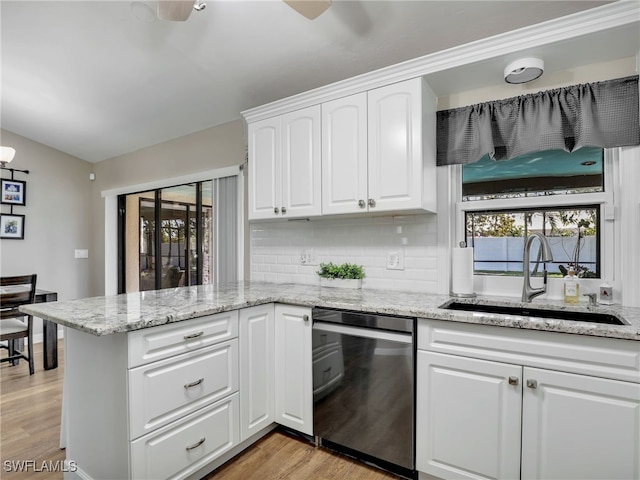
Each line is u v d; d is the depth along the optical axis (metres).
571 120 1.81
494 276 2.08
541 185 1.97
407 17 1.83
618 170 1.78
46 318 1.52
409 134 1.94
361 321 1.77
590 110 1.74
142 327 1.40
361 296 2.06
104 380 1.48
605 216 1.80
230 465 1.82
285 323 2.05
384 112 2.01
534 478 1.41
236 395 1.83
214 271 3.24
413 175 1.92
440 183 2.17
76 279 4.62
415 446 1.65
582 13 1.51
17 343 3.53
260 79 2.54
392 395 1.69
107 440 1.47
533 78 1.81
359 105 2.10
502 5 1.70
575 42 1.60
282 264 2.86
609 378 1.28
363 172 2.08
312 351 1.94
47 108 3.42
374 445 1.74
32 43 2.45
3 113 3.62
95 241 4.73
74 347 1.70
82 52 2.50
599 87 1.73
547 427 1.38
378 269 2.40
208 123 3.29
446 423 1.58
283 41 2.13
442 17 1.81
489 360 1.49
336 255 2.58
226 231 3.19
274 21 1.97
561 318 1.72
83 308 1.67
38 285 4.27
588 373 1.32
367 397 1.76
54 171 4.43
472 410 1.52
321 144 2.24
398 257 2.32
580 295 1.83
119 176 4.41
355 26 1.94
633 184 1.68
